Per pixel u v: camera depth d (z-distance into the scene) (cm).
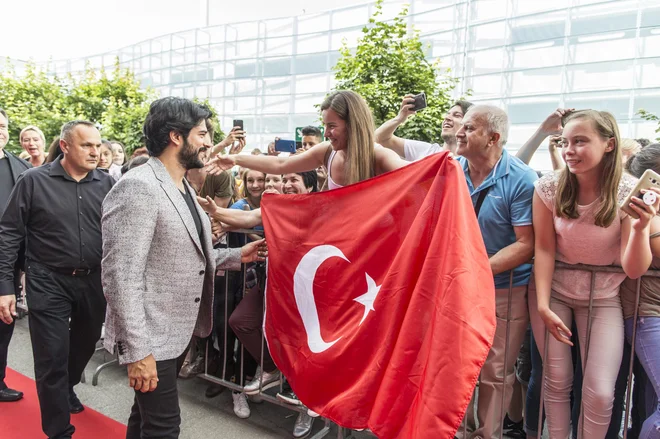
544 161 1271
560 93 1291
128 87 1388
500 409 253
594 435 224
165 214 198
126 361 184
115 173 537
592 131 201
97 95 1366
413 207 213
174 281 203
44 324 271
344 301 231
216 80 2192
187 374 369
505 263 231
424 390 175
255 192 367
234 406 330
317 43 1895
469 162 253
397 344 192
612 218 208
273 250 261
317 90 1903
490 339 172
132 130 1109
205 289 229
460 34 1502
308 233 250
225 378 359
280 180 353
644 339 219
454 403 167
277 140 433
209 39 2219
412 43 768
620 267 219
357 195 236
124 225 186
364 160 248
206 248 224
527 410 271
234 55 2133
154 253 199
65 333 279
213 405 342
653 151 251
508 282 246
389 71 735
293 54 1964
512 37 1362
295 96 1964
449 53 1541
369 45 750
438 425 168
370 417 195
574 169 205
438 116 722
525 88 1351
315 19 1898
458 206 186
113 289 185
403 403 186
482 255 183
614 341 221
